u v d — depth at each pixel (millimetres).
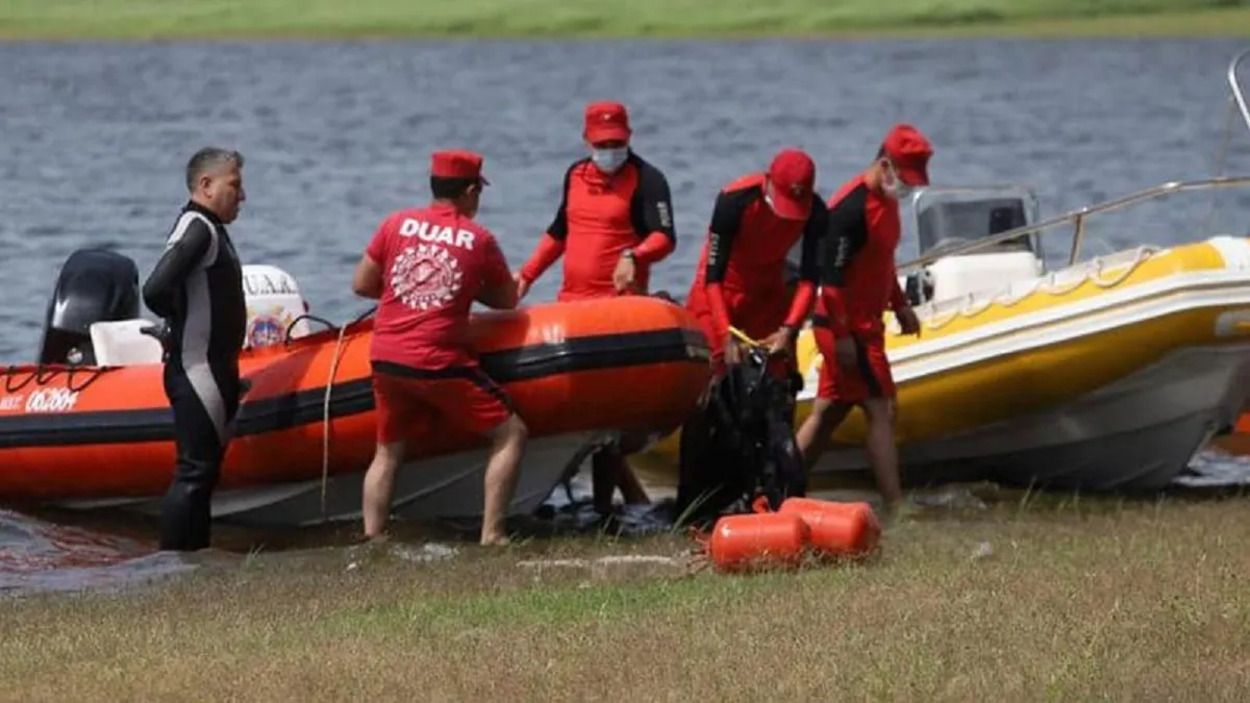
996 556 36062
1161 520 42062
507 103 173625
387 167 121938
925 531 40750
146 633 30297
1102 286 45844
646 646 28047
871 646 27500
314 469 42250
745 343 41594
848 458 49469
